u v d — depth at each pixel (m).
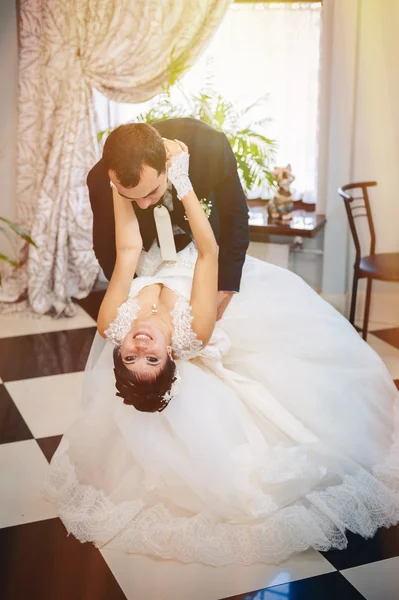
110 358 2.84
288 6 4.51
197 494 2.61
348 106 4.46
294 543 2.56
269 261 4.59
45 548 2.62
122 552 2.59
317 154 4.70
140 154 2.14
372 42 4.37
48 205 4.91
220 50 4.72
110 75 4.77
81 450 2.83
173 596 2.38
